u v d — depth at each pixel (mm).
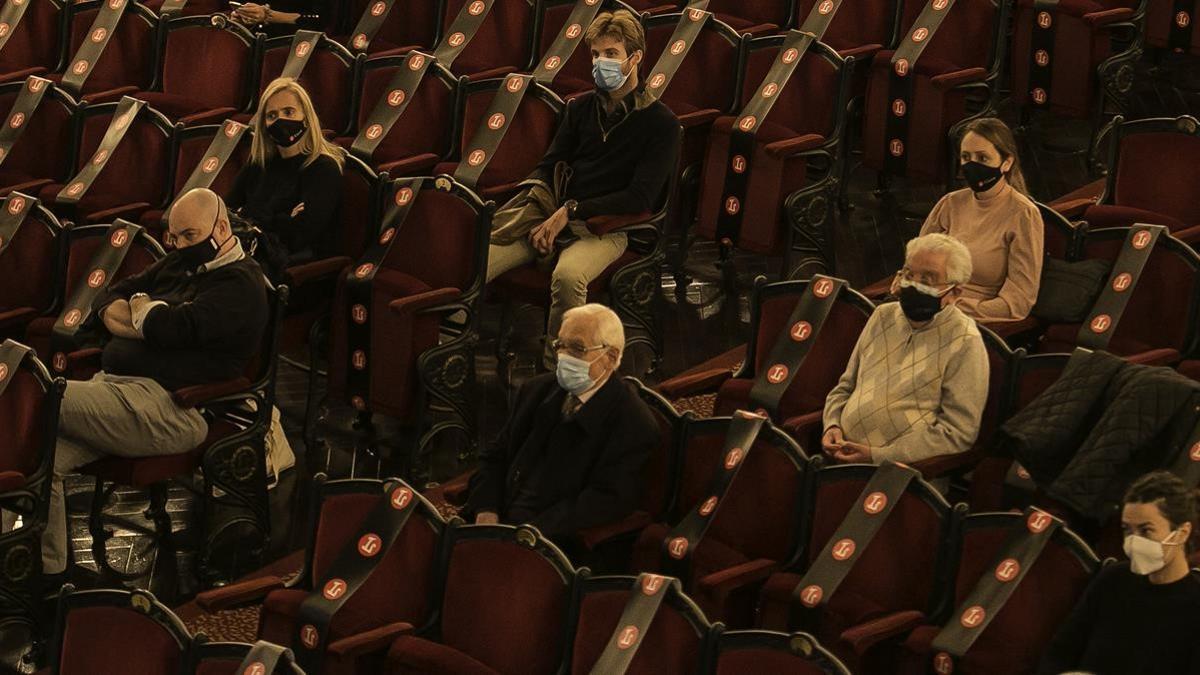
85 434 6477
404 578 5547
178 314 6555
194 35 9422
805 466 5609
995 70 8820
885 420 6012
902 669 5211
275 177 7621
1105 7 9289
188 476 7371
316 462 7402
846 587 5371
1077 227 6746
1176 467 5535
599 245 7582
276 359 6828
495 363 8062
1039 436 5727
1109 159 7629
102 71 9695
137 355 6621
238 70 9312
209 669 5121
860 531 5348
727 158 8273
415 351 7188
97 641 5301
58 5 10023
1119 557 5605
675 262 8688
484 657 5410
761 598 5457
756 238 8219
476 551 5465
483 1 9617
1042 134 9859
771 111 8320
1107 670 4820
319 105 9031
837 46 9203
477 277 7242
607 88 7574
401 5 9984
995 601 5047
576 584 5262
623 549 5965
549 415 5973
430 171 8453
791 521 5625
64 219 8422
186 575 6746
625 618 5039
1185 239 7031
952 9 8828
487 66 9508
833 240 8320
